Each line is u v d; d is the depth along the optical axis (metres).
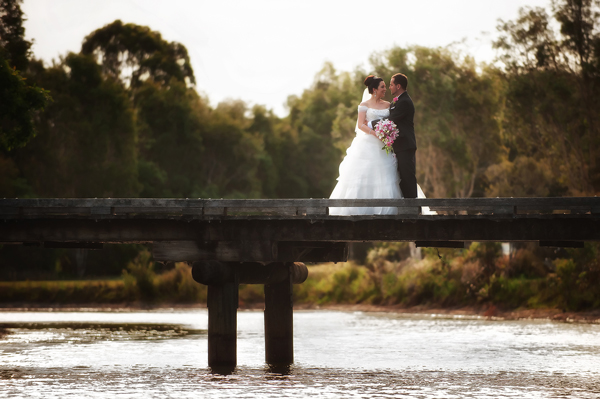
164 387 12.68
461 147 53.97
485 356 17.66
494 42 45.69
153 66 81.06
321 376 13.96
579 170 43.91
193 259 13.01
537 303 34.38
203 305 44.31
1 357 17.55
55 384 13.15
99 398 11.66
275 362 15.70
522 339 22.38
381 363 16.16
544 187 48.38
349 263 47.28
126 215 12.83
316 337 23.31
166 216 12.89
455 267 39.34
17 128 25.92
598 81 43.06
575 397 11.80
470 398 11.65
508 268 38.09
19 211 12.92
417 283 40.47
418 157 55.66
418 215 12.08
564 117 43.66
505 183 48.94
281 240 12.78
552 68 44.75
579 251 33.94
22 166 56.62
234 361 13.80
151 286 45.31
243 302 44.25
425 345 20.50
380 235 12.38
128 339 22.69
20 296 45.03
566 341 21.72
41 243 14.65
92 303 44.81
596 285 32.91
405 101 13.14
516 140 48.62
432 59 54.62
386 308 40.94
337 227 12.55
